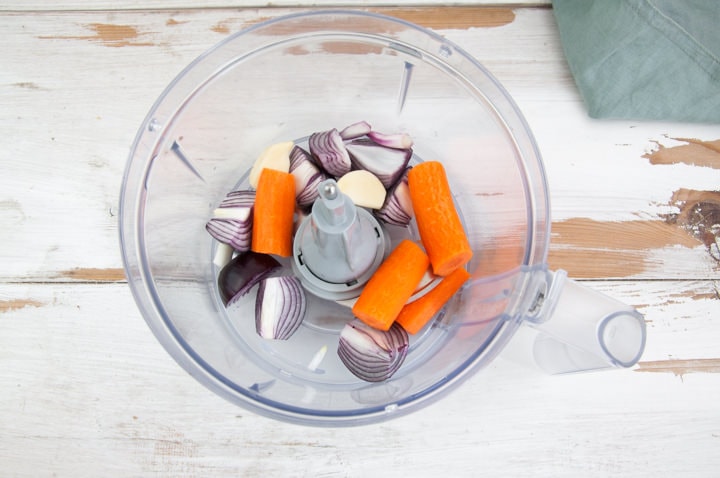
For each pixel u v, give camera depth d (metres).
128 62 1.07
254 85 0.97
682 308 1.00
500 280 0.90
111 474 0.93
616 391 0.96
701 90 1.00
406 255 0.85
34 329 0.97
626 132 1.06
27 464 0.93
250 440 0.93
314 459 0.93
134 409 0.94
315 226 0.82
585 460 0.94
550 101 1.07
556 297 0.80
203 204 0.98
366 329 0.86
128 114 1.05
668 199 1.03
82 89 1.06
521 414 0.94
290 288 0.88
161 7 1.08
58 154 1.03
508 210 0.92
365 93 1.02
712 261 1.02
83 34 1.08
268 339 0.91
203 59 0.91
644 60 0.99
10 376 0.95
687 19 1.04
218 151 1.00
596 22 1.01
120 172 1.03
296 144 1.04
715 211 1.03
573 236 1.02
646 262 1.01
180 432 0.93
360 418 0.79
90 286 0.98
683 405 0.96
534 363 0.95
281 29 0.92
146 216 0.89
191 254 0.94
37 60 1.07
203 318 0.90
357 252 0.88
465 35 1.08
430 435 0.93
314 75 0.99
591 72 1.03
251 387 0.83
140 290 0.84
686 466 0.94
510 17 1.09
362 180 0.92
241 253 0.91
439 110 1.00
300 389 0.87
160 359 0.95
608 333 0.79
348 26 0.92
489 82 0.90
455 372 0.81
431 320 0.94
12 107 1.05
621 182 1.04
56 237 1.00
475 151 0.96
